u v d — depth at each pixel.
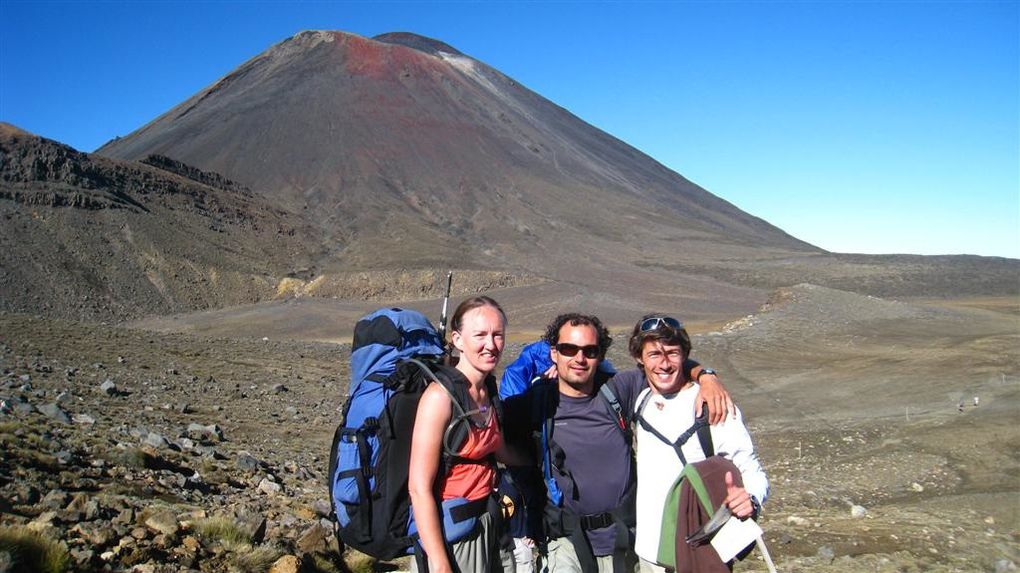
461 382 3.71
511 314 120.19
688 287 155.00
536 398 4.43
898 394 27.30
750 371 33.66
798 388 29.66
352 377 3.94
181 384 24.44
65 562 4.98
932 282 169.00
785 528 10.45
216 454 13.09
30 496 6.96
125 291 141.12
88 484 8.16
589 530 4.34
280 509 9.09
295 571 5.98
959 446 19.05
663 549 4.11
